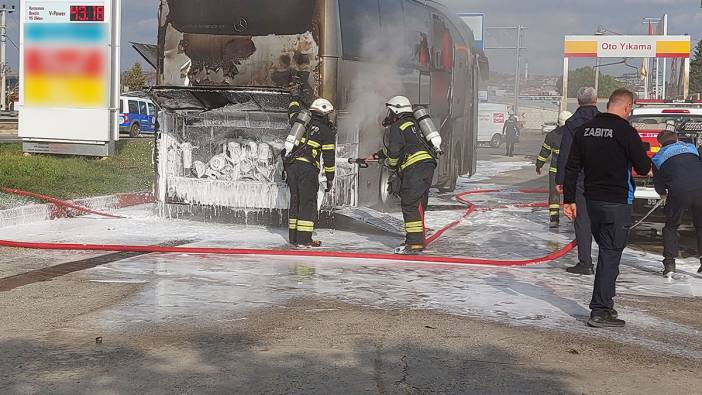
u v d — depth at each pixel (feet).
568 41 107.96
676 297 25.61
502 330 20.67
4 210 36.94
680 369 17.70
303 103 35.83
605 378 16.93
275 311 22.17
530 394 15.78
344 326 20.68
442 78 53.52
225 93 36.47
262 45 36.94
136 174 54.85
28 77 58.29
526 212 48.42
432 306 23.21
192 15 37.68
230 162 39.42
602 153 21.30
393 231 37.09
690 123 40.78
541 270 29.73
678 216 28.73
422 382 16.35
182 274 27.25
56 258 29.86
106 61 57.36
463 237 37.96
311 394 15.52
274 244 34.04
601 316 21.30
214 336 19.52
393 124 31.94
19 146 66.54
